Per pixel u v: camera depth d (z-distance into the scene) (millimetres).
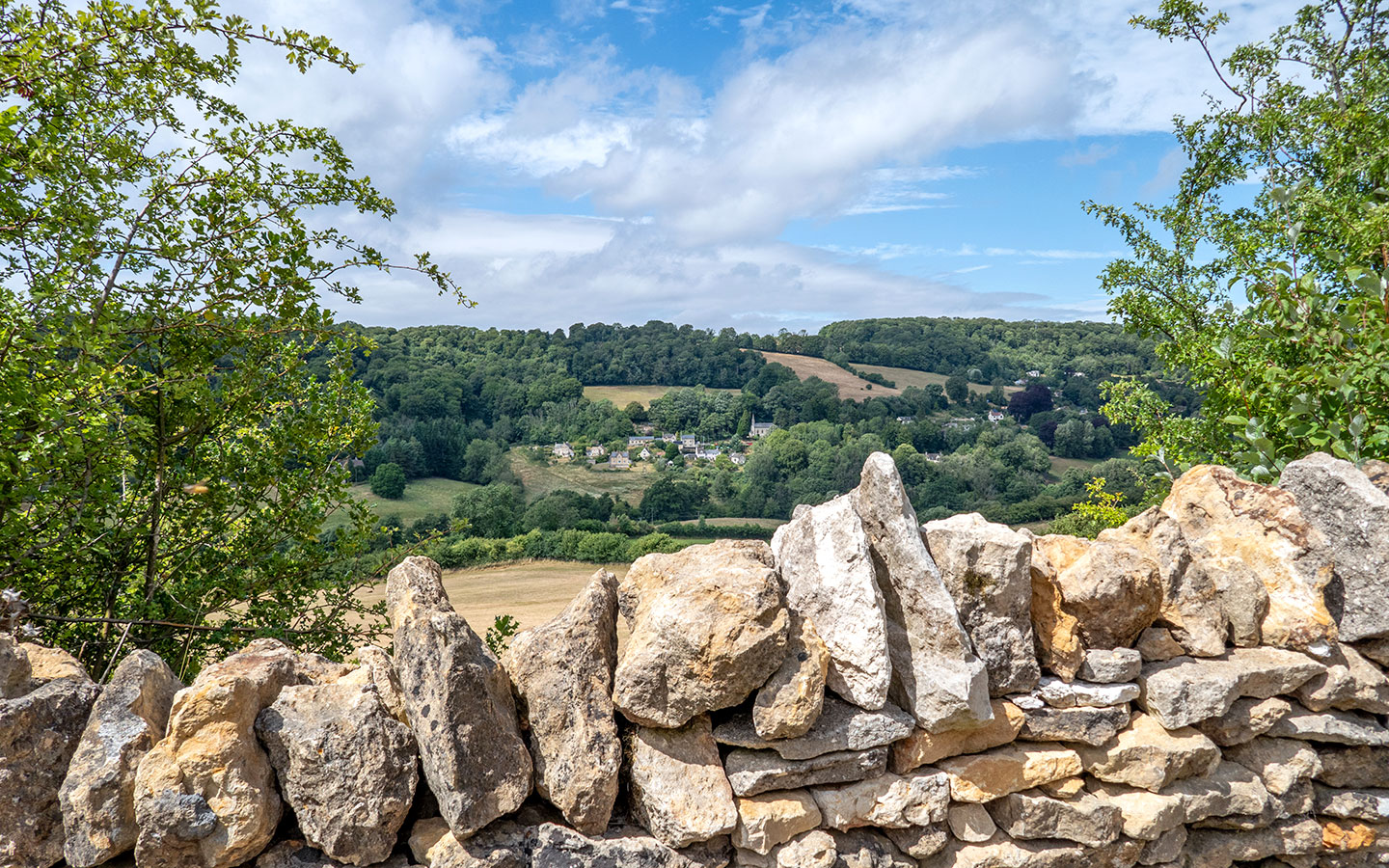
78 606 4609
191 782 2061
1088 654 2689
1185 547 2873
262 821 2111
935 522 2770
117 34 3936
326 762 2133
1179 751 2652
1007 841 2623
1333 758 2910
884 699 2383
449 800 2123
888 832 2578
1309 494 3039
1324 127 7531
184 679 4535
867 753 2432
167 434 4543
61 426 3840
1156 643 2826
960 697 2367
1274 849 2879
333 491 5387
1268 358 4660
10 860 2053
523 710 2455
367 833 2152
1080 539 2982
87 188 4188
